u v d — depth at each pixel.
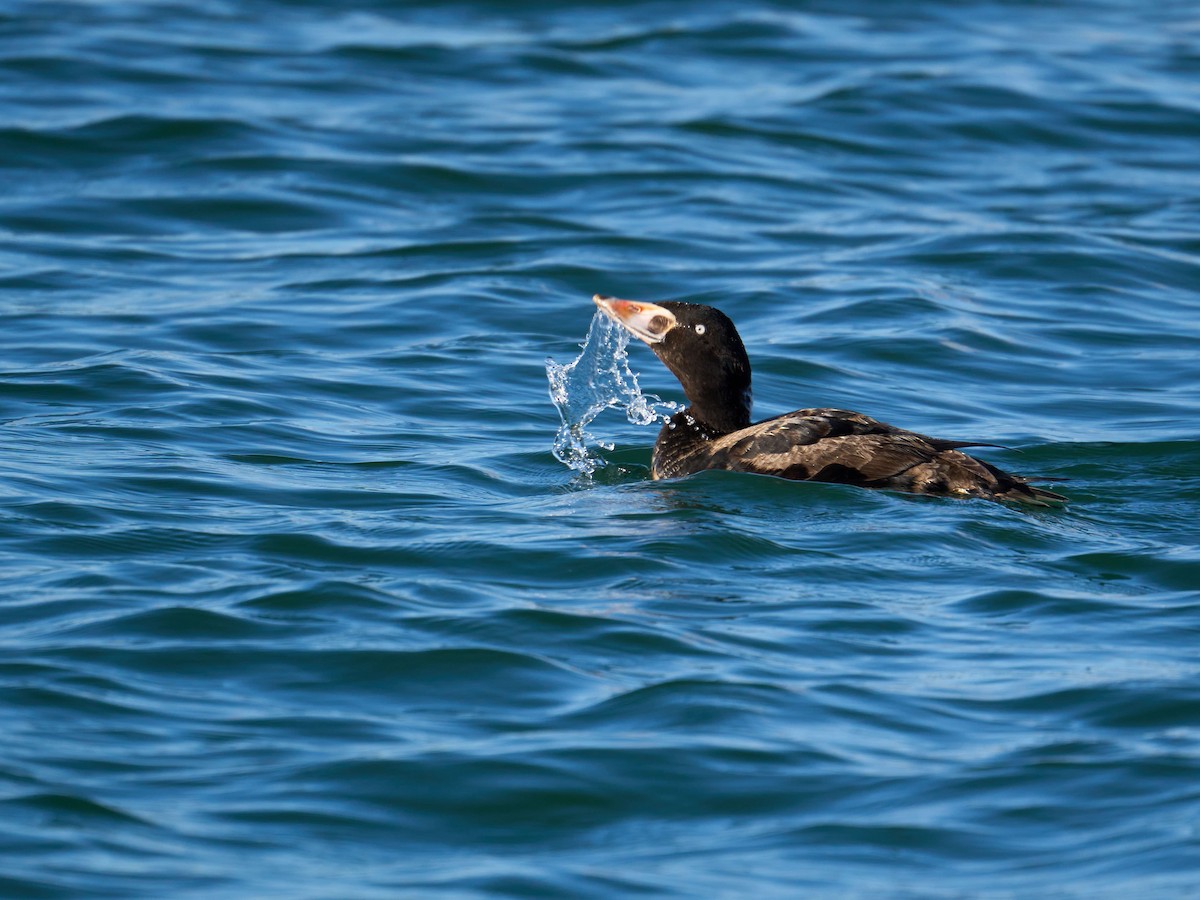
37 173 24.83
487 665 9.65
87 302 19.61
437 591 10.88
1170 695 9.20
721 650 9.91
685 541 11.84
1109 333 19.22
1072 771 8.34
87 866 7.39
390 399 16.44
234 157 25.64
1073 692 9.29
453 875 7.44
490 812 8.04
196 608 10.41
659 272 21.25
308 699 9.22
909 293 20.31
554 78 30.69
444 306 19.77
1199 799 8.00
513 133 27.36
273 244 22.39
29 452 14.01
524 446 15.07
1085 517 12.78
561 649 9.91
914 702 9.20
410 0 35.78
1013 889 7.29
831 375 17.52
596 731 8.82
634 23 34.25
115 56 30.55
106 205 23.64
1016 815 7.95
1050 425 15.98
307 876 7.40
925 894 7.26
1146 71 31.69
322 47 31.97
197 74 29.81
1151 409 16.48
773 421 13.81
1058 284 21.03
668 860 7.59
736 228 23.28
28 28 32.31
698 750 8.59
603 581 11.12
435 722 8.94
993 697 9.26
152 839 7.66
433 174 25.23
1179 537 12.27
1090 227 23.38
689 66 31.56
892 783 8.27
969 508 12.66
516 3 35.66
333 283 20.70
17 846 7.52
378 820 7.93
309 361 17.61
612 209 24.09
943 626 10.38
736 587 11.04
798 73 31.14
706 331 14.27
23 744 8.52
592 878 7.41
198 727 8.84
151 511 12.58
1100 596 10.92
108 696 9.16
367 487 13.54
